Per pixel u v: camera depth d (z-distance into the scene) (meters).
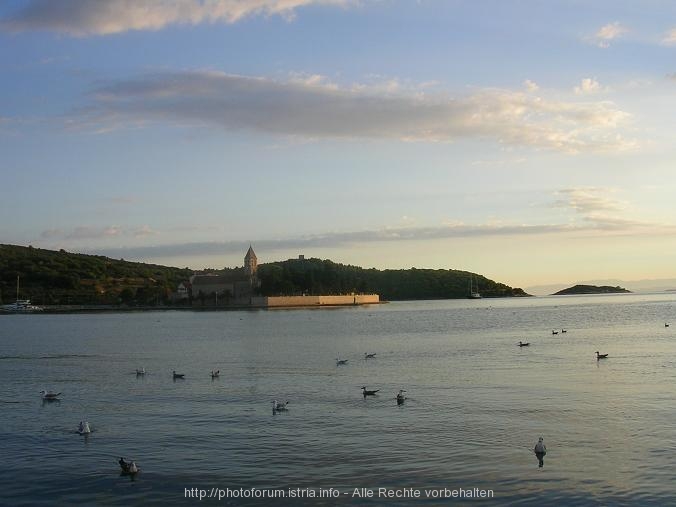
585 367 83.88
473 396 64.25
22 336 175.75
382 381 75.94
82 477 42.06
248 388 72.81
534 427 51.34
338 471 42.28
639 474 40.62
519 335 145.88
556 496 37.69
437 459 44.16
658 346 111.25
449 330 170.50
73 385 78.88
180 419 56.75
